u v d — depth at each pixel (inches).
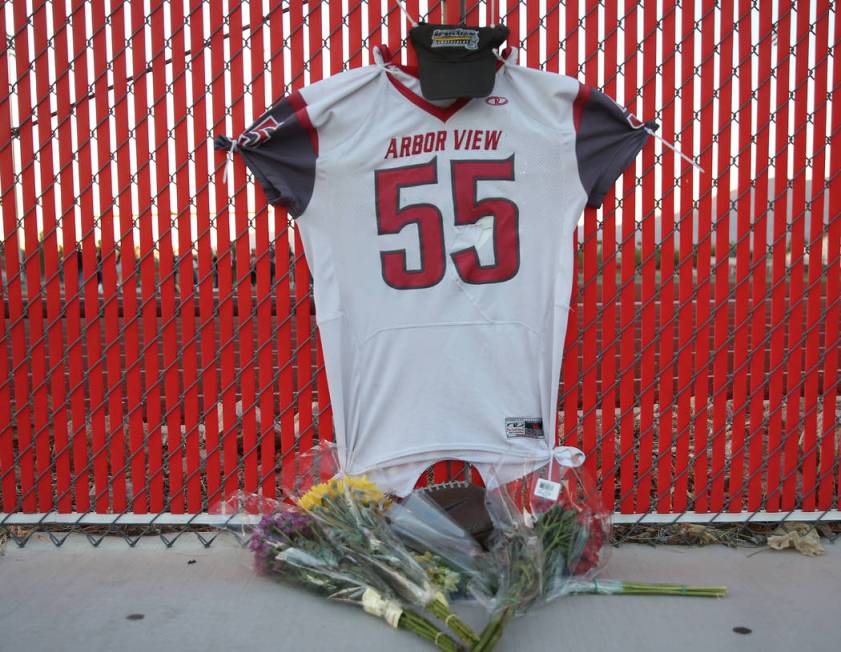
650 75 123.3
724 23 122.5
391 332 122.6
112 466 130.0
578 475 120.0
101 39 122.6
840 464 144.1
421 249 121.6
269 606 108.0
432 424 123.9
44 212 125.2
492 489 118.9
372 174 120.8
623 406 129.0
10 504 131.6
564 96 119.3
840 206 125.3
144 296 126.6
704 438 130.0
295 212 121.2
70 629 101.1
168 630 101.0
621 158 120.6
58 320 127.4
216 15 122.1
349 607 107.8
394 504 118.3
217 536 132.0
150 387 128.3
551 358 124.4
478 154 120.5
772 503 131.6
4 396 129.3
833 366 128.7
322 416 128.9
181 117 123.5
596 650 96.6
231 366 128.3
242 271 126.1
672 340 127.8
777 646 97.3
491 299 122.5
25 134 124.3
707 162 124.5
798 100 123.6
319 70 122.8
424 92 116.5
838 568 120.0
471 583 104.8
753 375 129.1
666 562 122.4
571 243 121.1
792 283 127.1
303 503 114.3
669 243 126.6
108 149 124.3
